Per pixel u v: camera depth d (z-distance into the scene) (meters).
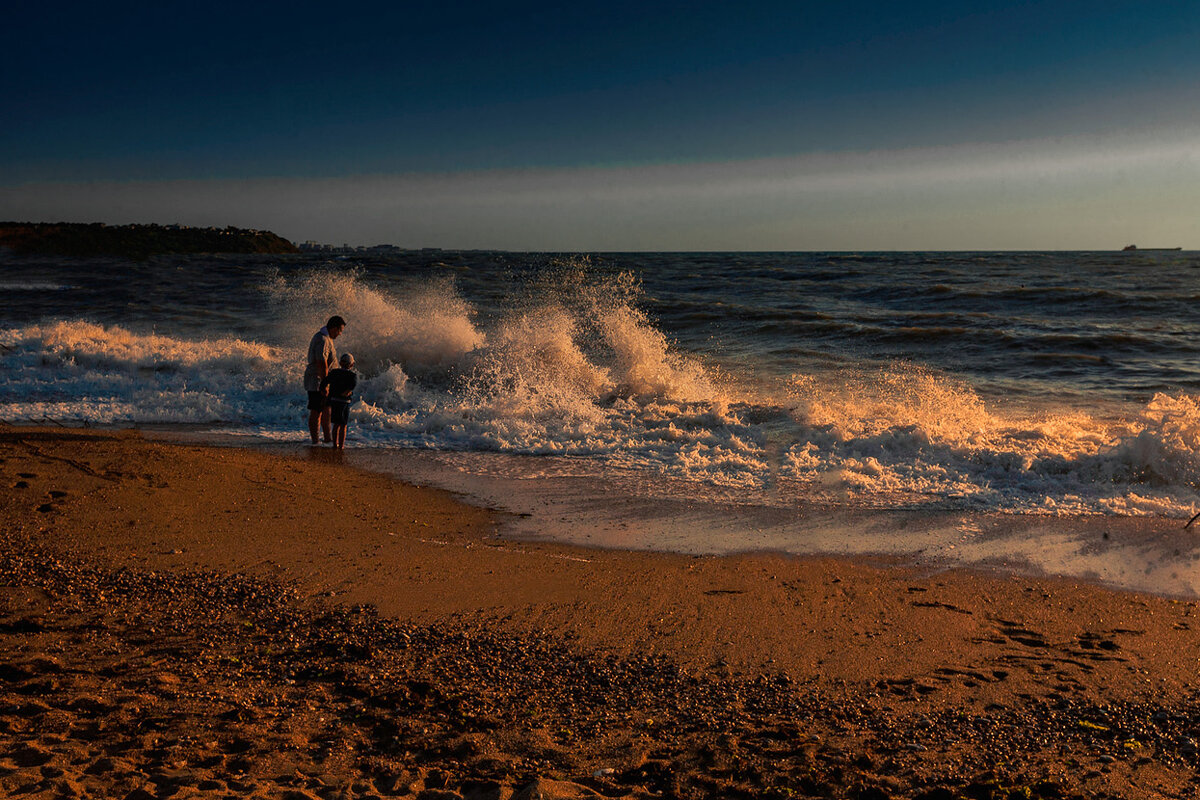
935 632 4.48
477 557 5.69
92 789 2.43
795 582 5.28
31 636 3.97
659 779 2.86
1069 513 6.82
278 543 5.80
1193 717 3.44
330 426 10.58
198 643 4.02
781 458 8.63
